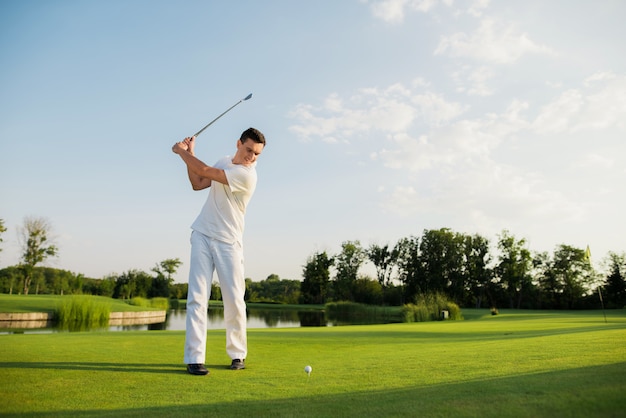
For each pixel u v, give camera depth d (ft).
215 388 8.09
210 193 11.74
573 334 18.42
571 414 4.86
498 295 200.13
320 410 5.95
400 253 210.18
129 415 5.97
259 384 8.46
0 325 55.67
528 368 8.66
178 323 70.64
